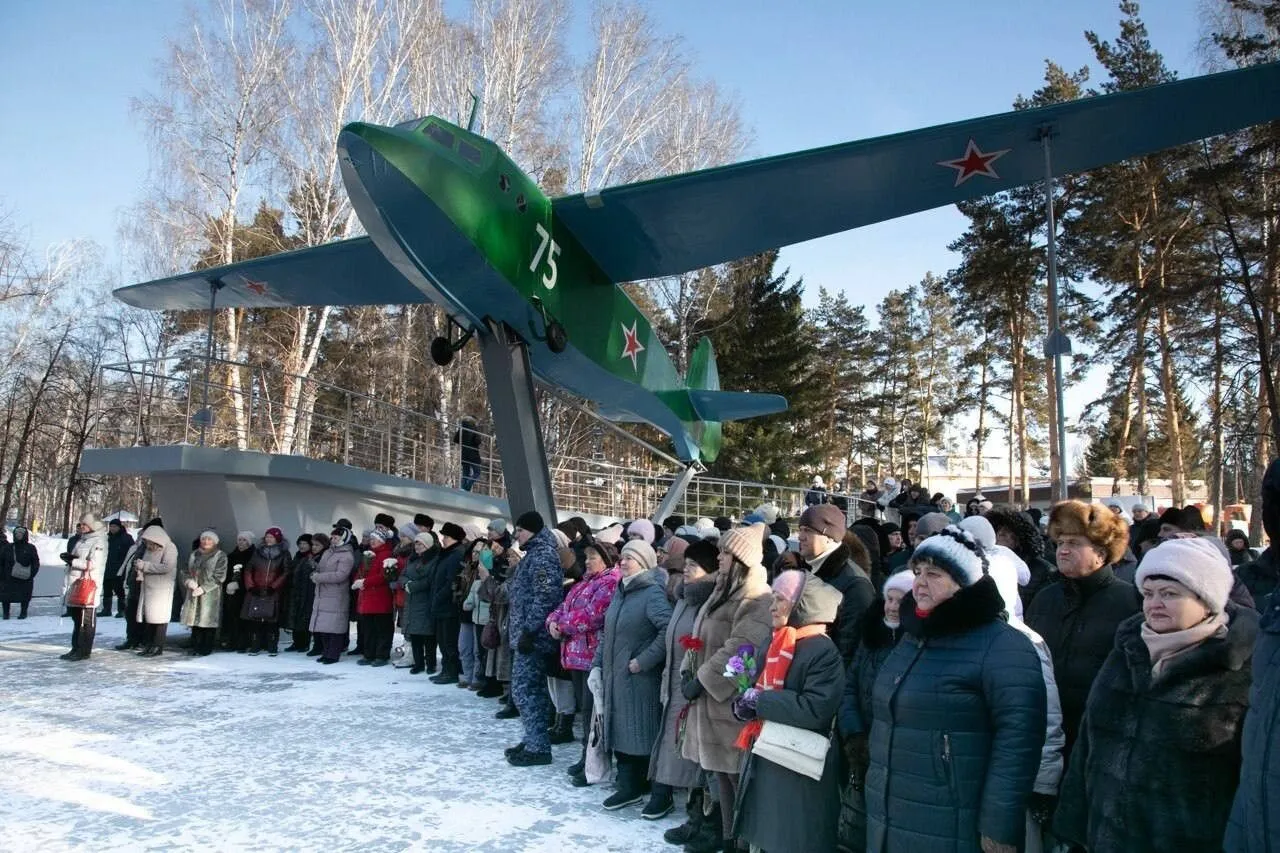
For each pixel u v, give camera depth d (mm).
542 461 9773
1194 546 2301
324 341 30531
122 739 6082
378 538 10289
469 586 8523
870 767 2889
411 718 6945
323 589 10016
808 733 3221
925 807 2676
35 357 30312
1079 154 8273
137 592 10719
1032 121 7730
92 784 5012
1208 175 20688
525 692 5648
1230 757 2195
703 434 16266
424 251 8023
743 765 3459
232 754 5723
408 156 7410
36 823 4348
